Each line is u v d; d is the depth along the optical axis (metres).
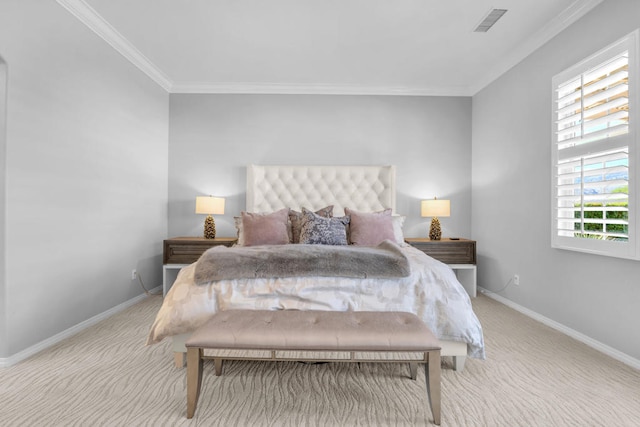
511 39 3.28
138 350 2.47
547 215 3.11
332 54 3.62
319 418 1.67
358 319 1.85
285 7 2.78
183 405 1.78
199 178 4.50
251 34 3.21
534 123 3.29
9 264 2.22
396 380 2.04
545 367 2.22
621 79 2.35
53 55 2.55
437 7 2.78
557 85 2.93
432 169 4.56
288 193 4.41
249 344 1.63
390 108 4.54
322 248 2.47
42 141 2.46
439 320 2.08
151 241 4.05
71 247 2.75
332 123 4.53
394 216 4.05
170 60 3.76
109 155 3.24
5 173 2.19
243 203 4.50
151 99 4.04
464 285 4.28
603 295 2.50
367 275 2.16
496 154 3.96
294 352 2.08
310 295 2.11
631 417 1.68
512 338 2.73
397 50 3.52
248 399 1.83
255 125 4.52
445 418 1.67
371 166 4.47
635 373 2.13
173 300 2.13
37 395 1.86
